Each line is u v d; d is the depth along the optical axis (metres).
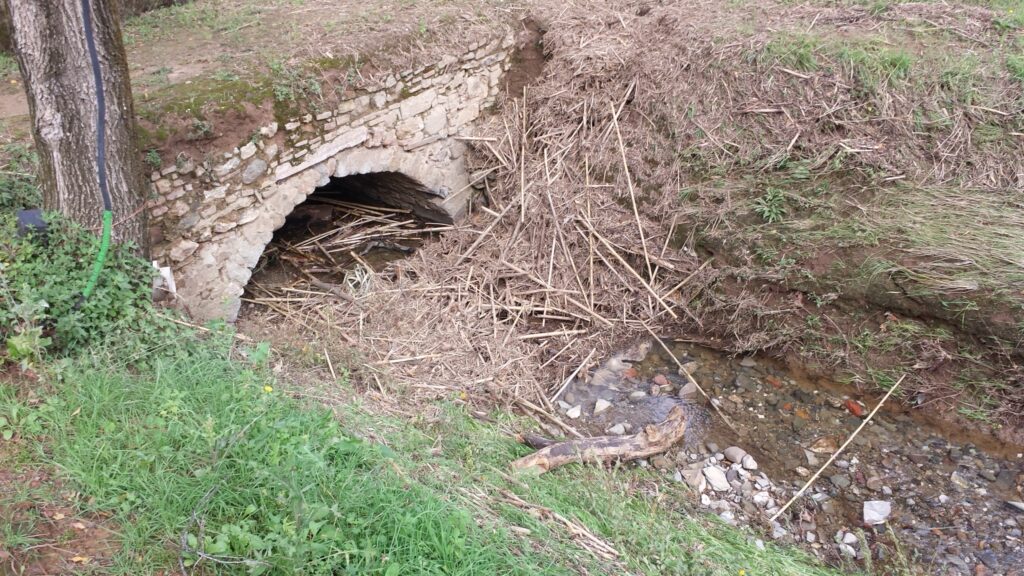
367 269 7.17
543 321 6.85
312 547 2.95
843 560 4.69
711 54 7.45
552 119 7.81
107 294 4.38
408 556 3.19
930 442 5.52
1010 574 4.47
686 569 4.00
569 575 3.49
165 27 7.48
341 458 3.70
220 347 4.65
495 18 7.92
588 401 6.16
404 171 7.18
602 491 4.70
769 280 6.50
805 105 6.94
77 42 3.93
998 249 5.77
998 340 5.54
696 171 7.11
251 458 3.46
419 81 7.01
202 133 5.33
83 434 3.55
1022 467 5.23
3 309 4.05
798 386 6.17
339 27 7.04
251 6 8.17
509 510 3.99
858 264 6.13
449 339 6.37
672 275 7.04
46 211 4.34
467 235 7.61
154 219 5.23
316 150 6.25
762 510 5.08
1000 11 7.75
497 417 5.59
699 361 6.54
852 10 8.01
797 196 6.59
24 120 5.71
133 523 3.18
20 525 3.05
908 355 5.92
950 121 6.56
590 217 7.32
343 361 5.65
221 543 2.95
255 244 6.06
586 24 8.18
